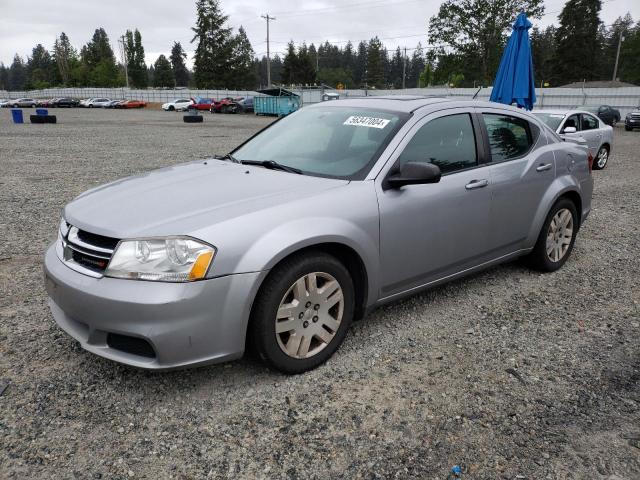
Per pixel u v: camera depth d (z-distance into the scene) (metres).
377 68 116.62
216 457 2.35
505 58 9.81
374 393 2.85
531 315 3.88
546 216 4.49
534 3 46.84
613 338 3.54
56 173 10.53
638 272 4.88
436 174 3.08
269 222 2.75
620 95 36.50
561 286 4.48
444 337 3.51
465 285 4.45
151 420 2.59
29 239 5.66
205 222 2.65
